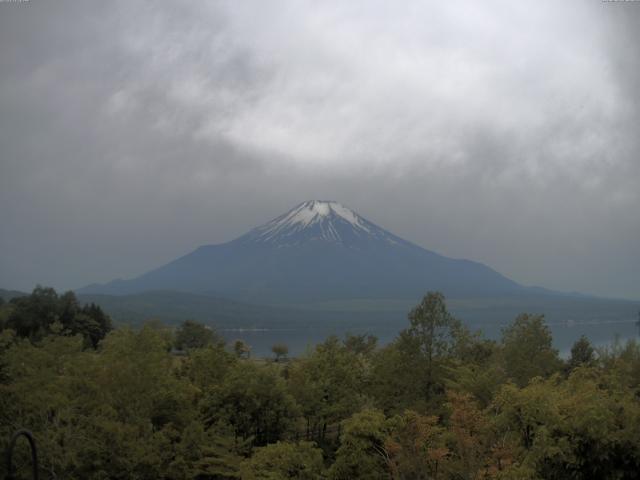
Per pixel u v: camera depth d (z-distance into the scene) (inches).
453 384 1405.0
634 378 1403.8
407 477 941.8
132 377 1235.2
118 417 1189.7
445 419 1385.3
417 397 1528.1
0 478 1006.4
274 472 997.8
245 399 1456.7
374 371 1710.1
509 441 873.5
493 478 784.9
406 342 1582.2
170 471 1180.5
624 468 812.6
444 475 911.7
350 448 1011.9
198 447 1253.1
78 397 1173.7
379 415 1027.9
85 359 1298.0
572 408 863.7
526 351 1676.9
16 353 1294.3
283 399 1483.8
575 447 816.3
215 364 1721.2
